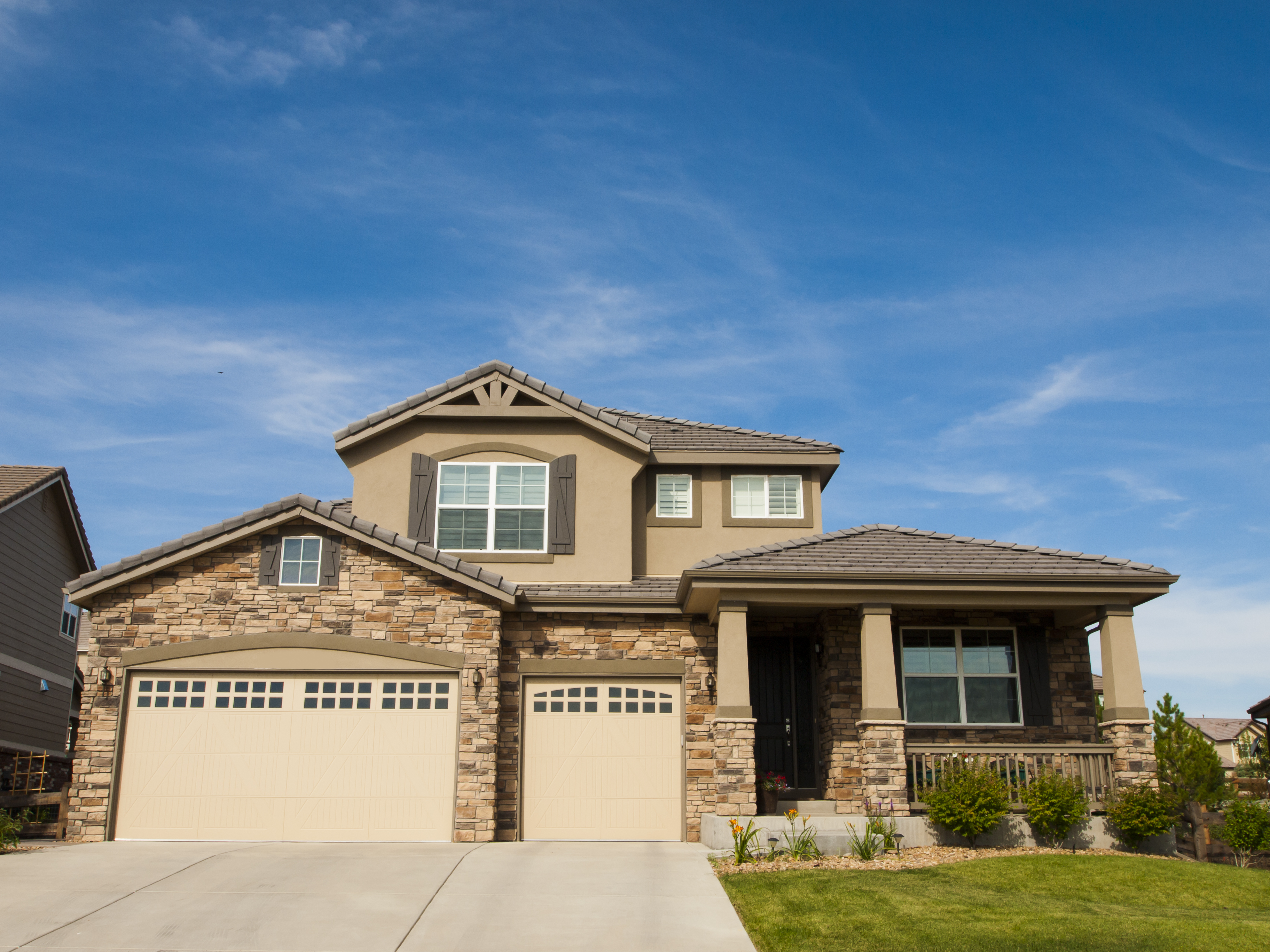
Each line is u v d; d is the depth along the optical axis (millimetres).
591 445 20047
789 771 18484
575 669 17781
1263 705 32250
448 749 16703
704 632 18047
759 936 10406
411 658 16906
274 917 11055
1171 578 16203
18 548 24141
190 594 16984
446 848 15312
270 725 16672
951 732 17875
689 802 17219
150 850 14867
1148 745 15984
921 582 16250
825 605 16781
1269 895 12656
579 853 14812
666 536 20609
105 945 10141
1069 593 16375
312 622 16984
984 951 9938
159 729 16594
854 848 14508
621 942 10273
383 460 19859
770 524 20781
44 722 25875
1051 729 17922
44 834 16984
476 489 19781
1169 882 12992
